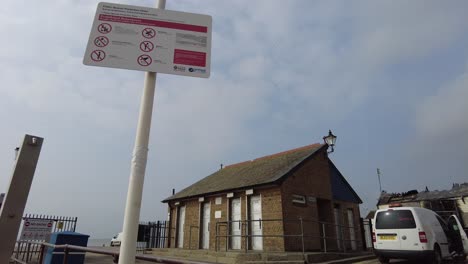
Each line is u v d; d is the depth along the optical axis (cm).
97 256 1533
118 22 298
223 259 1282
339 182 1917
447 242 1234
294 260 1182
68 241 1003
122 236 263
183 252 1561
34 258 1116
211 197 1788
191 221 1880
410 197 2591
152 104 298
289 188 1487
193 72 298
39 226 1227
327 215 1691
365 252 1568
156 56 295
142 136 287
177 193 2162
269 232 1432
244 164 2103
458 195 2239
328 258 1263
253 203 1555
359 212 1966
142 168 280
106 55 286
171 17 310
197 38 310
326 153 1797
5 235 437
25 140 478
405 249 1130
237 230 1585
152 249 1806
